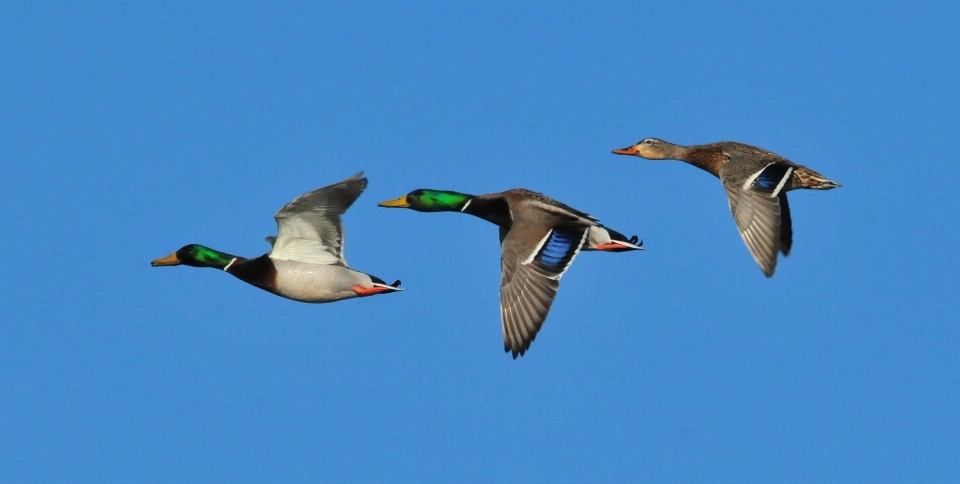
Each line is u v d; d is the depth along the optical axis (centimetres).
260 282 1816
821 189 1859
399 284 1812
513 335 1683
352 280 1802
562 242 1734
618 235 1959
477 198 1902
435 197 1927
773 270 1748
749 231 1780
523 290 1700
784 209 1933
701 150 2012
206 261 1900
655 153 2036
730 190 1805
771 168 1814
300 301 1820
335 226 1795
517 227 1758
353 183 1759
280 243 1812
